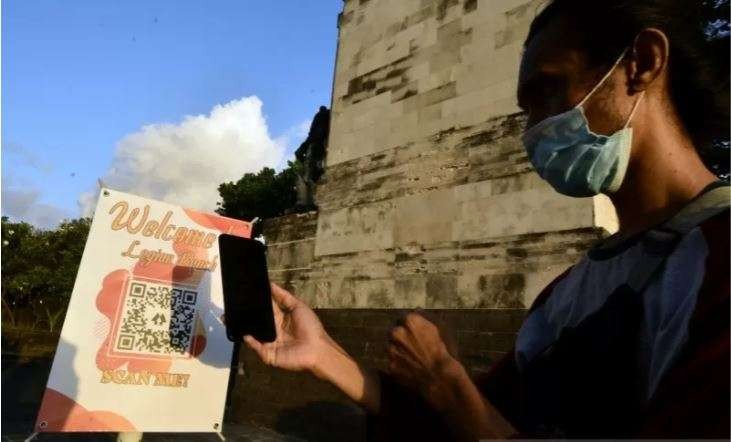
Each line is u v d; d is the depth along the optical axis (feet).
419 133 27.99
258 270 4.99
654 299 3.17
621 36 3.78
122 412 14.11
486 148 24.75
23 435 24.75
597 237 19.98
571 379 3.40
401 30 30.83
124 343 14.46
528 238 21.99
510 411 4.26
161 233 15.42
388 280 26.91
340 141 32.40
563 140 3.99
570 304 4.18
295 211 39.06
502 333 21.58
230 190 91.56
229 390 34.47
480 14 26.91
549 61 4.11
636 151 3.76
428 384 3.32
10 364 41.39
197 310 15.66
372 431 4.23
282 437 26.96
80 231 81.61
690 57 3.67
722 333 2.43
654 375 2.87
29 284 71.31
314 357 4.41
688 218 3.26
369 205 29.25
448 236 24.98
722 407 2.21
